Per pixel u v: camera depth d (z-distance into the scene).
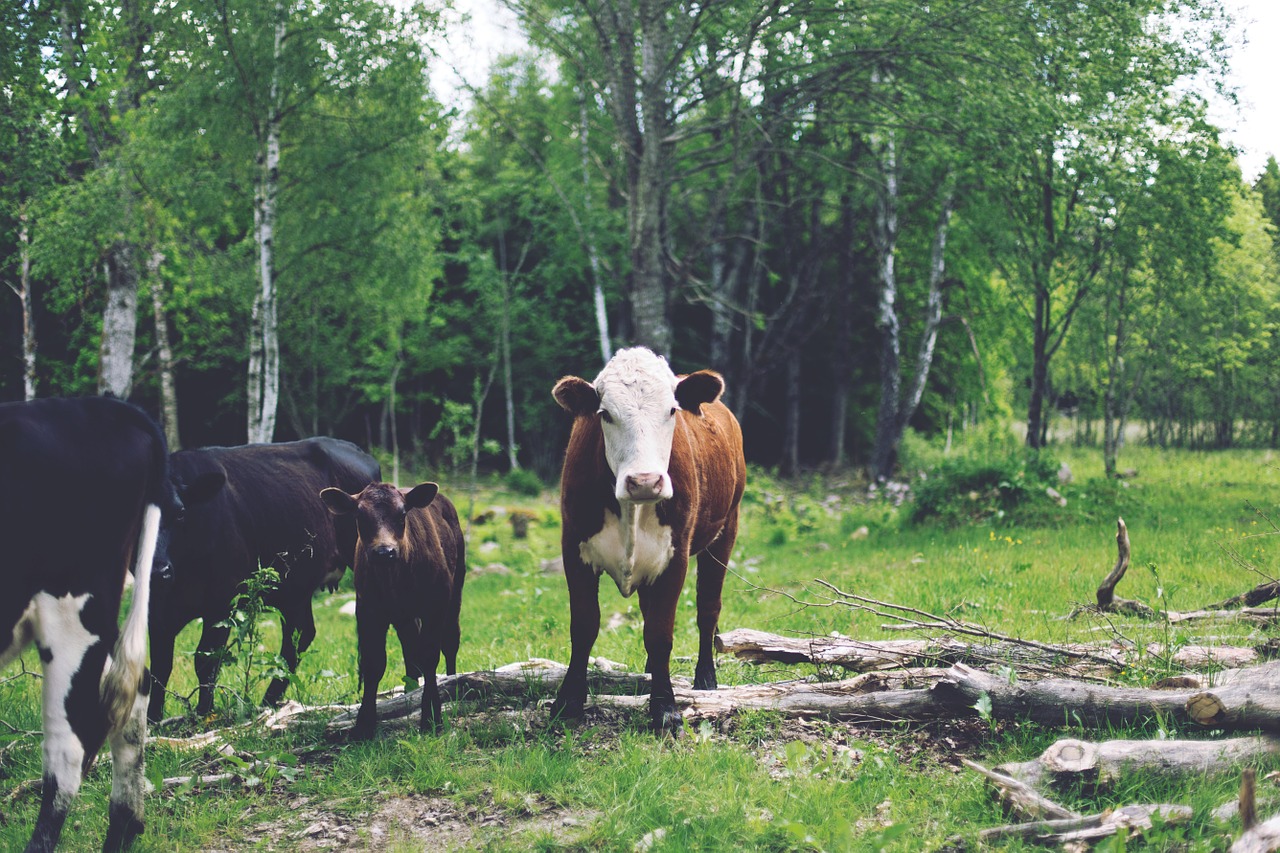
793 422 29.50
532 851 4.13
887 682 5.59
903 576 10.58
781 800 4.43
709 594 6.62
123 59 14.05
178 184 14.68
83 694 4.17
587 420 5.72
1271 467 18.88
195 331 24.16
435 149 18.08
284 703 6.43
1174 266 17.38
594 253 27.52
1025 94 14.38
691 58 18.86
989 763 4.79
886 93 16.20
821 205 27.83
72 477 4.19
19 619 4.11
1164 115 15.85
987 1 14.50
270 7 14.77
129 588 11.09
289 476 7.62
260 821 4.68
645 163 16.33
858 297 31.84
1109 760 4.28
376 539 5.33
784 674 6.59
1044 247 17.50
